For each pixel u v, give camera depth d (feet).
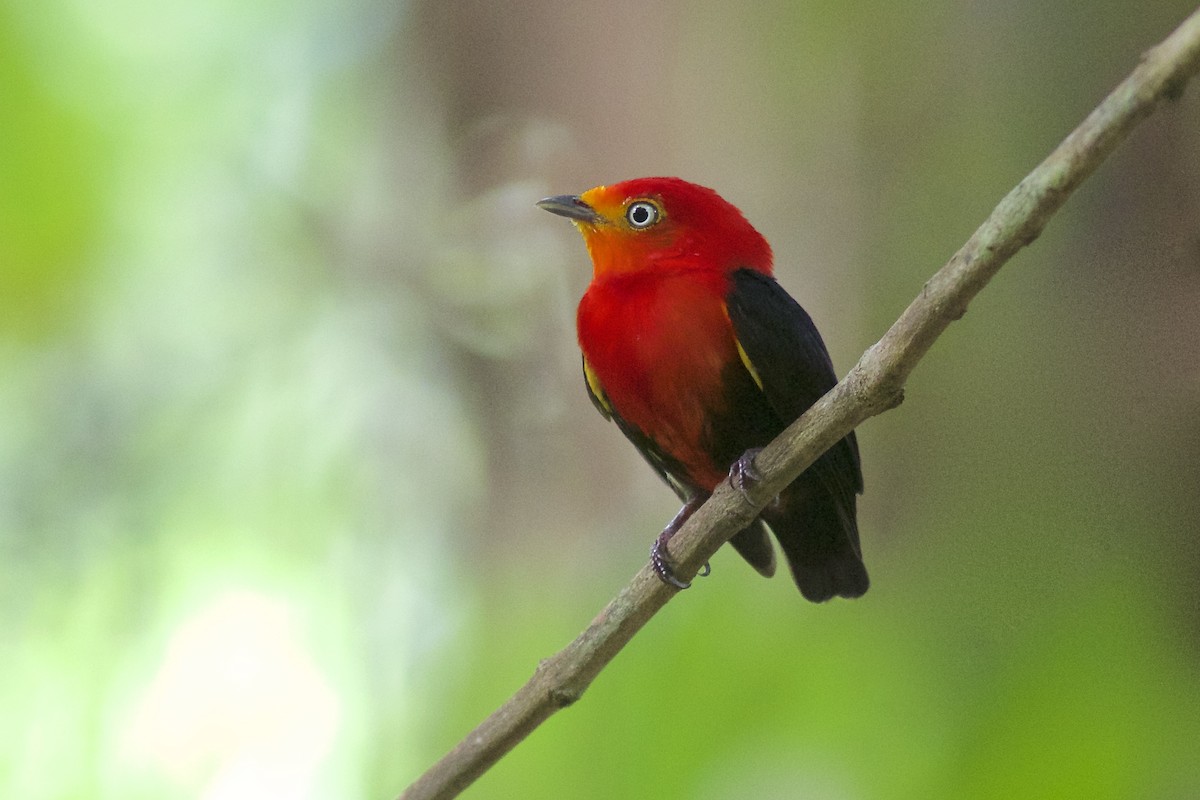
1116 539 26.45
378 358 41.24
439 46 41.29
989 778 25.05
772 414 27.14
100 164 39.78
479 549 38.83
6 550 38.19
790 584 28.84
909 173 34.12
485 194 40.37
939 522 28.73
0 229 38.70
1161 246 28.40
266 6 45.09
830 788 26.30
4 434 39.86
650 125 38.04
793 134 35.88
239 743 37.42
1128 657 25.05
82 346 40.68
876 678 26.99
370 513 40.09
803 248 35.27
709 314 26.66
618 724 28.12
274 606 39.22
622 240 27.91
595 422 38.55
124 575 38.42
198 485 40.42
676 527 29.01
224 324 42.39
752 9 36.78
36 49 38.70
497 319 40.29
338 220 43.06
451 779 23.41
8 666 36.91
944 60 33.83
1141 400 27.53
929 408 29.99
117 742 36.76
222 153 43.80
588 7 39.06
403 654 37.99
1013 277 29.76
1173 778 24.09
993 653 26.32
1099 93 31.17
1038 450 28.32
